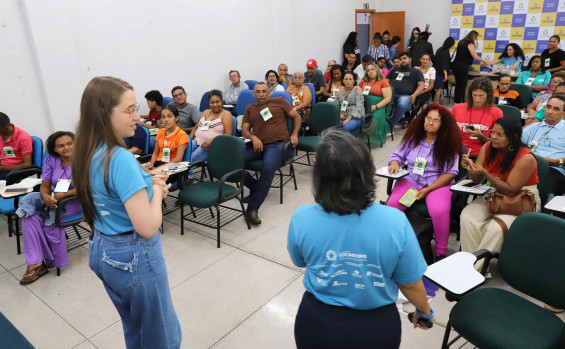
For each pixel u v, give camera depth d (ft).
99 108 4.29
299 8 25.48
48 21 14.11
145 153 14.01
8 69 13.82
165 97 18.40
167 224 12.06
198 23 19.51
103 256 4.73
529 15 26.99
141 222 4.38
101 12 15.85
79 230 12.01
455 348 6.61
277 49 24.41
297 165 17.11
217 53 20.75
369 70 19.12
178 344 5.89
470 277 5.25
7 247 11.20
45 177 9.81
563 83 13.52
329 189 3.45
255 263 9.71
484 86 11.08
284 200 13.55
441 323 7.28
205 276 9.22
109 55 16.42
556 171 9.76
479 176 8.73
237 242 10.81
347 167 3.34
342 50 30.42
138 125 13.98
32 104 14.58
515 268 5.67
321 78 22.94
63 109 15.06
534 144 10.80
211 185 11.30
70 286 9.17
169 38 18.42
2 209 10.46
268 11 23.20
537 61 20.43
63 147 9.43
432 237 9.19
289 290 8.58
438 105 9.27
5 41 13.57
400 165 10.11
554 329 5.03
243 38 22.02
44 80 14.38
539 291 5.46
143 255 4.75
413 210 9.21
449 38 26.76
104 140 4.37
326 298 3.84
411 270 3.64
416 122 9.73
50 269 9.91
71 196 9.46
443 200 8.95
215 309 8.03
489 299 5.65
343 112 17.75
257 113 13.14
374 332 3.71
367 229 3.47
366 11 32.37
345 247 3.54
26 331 7.66
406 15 33.12
